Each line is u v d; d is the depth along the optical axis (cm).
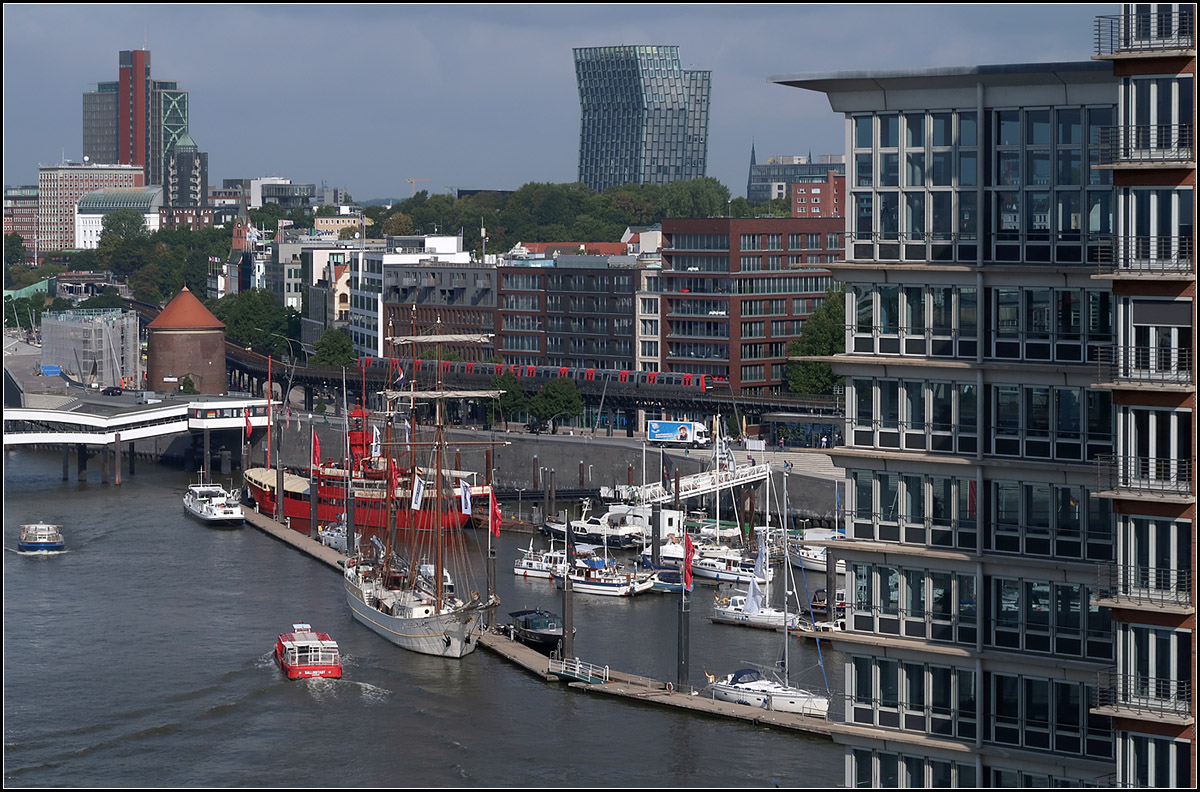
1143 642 8631
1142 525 8625
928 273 9825
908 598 9938
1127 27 8675
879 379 10012
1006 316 9688
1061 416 9556
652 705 17200
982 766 9656
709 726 16388
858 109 9981
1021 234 9638
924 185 9844
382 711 17238
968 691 9756
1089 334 9481
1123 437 8694
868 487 10062
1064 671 9456
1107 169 9050
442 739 16175
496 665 19288
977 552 9712
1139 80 8644
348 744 16125
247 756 15800
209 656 19600
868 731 9938
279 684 18338
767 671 18225
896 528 9981
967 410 9781
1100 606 9269
